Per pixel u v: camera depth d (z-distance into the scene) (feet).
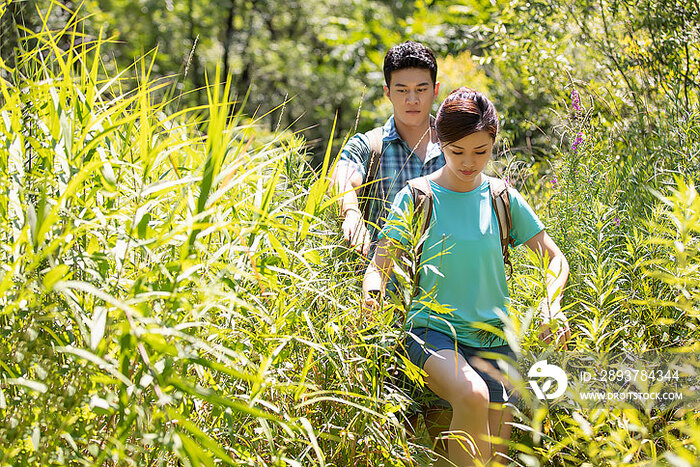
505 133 20.58
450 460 9.50
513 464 7.74
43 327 6.73
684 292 8.12
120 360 6.03
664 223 11.48
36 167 7.71
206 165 6.67
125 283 7.39
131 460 6.34
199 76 58.65
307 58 59.88
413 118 13.24
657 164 14.16
